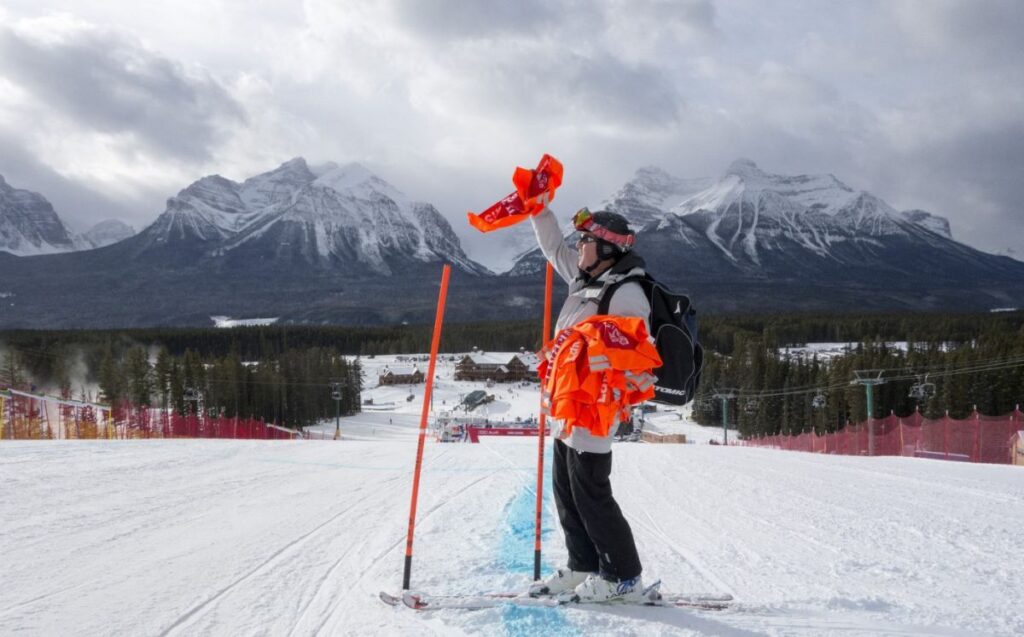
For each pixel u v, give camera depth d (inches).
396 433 3262.8
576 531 123.3
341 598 123.3
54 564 147.9
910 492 311.4
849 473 415.2
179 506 229.5
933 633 107.3
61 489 261.3
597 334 110.3
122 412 2310.5
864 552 173.5
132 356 3363.7
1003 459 1103.0
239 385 3380.9
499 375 5989.2
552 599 118.1
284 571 143.0
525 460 458.3
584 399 111.4
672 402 117.8
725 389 3321.9
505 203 135.7
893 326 6530.5
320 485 298.0
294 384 3646.7
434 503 249.3
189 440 660.7
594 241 121.0
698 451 631.8
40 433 1631.4
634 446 732.7
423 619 110.3
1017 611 119.6
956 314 7539.4
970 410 2470.5
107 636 104.1
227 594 125.8
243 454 456.8
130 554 157.8
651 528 210.2
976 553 173.0
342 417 4094.5
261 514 216.7
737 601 123.4
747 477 373.7
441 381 5920.3
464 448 600.1
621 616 110.5
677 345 116.6
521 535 186.5
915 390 2267.5
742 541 188.4
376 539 178.4
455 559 155.5
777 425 3193.9
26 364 4153.5
